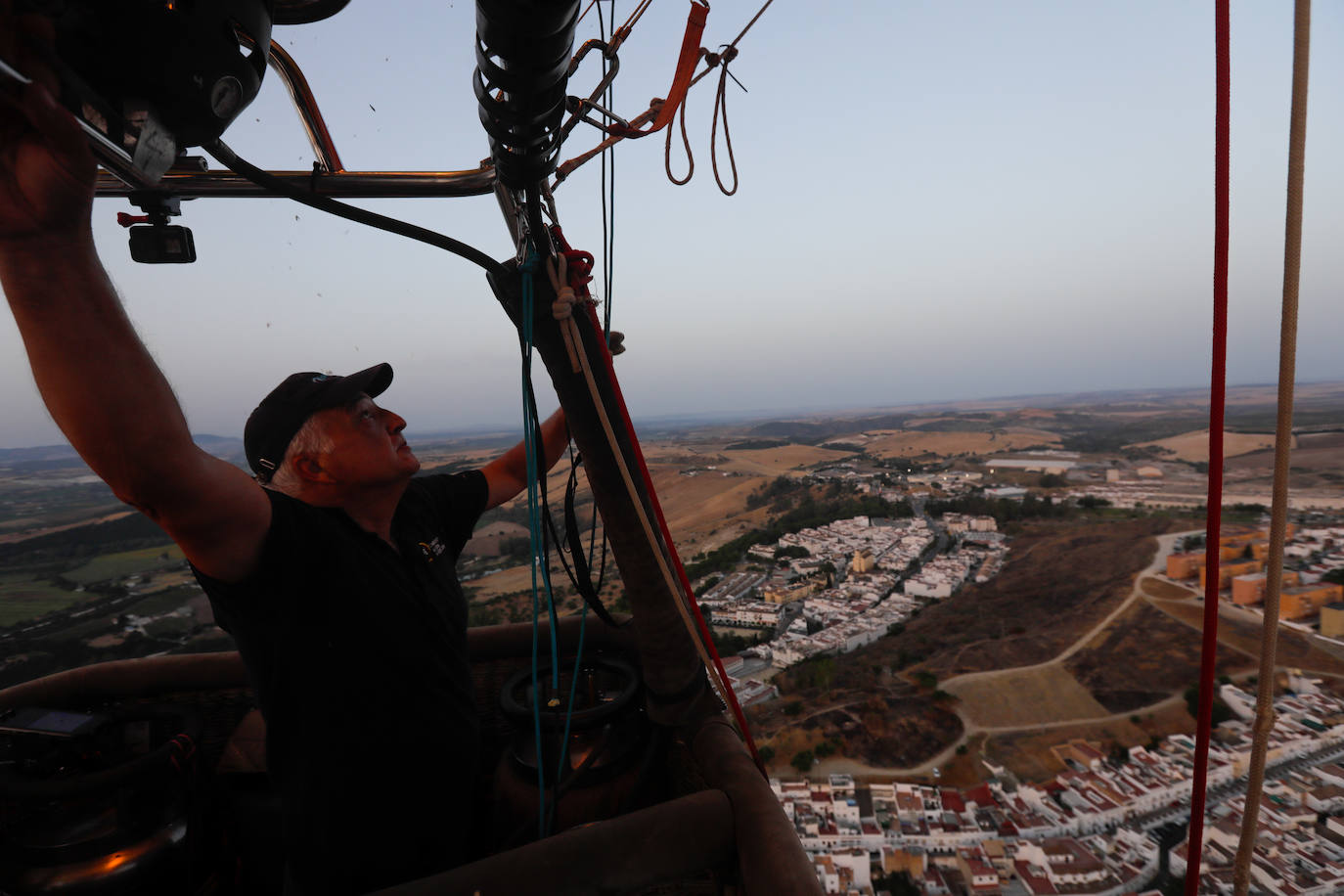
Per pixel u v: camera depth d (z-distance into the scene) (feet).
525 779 3.81
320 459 3.27
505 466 4.67
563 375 3.31
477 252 3.12
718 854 2.43
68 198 1.64
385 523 3.52
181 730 4.07
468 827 3.48
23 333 1.81
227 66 1.86
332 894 3.11
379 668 2.99
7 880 3.43
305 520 2.78
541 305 3.16
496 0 1.98
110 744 3.92
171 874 3.74
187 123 1.86
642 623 3.59
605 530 3.54
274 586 2.67
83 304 1.79
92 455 1.99
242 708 4.66
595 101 3.03
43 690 4.39
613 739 3.92
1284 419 1.41
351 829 3.04
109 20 1.54
